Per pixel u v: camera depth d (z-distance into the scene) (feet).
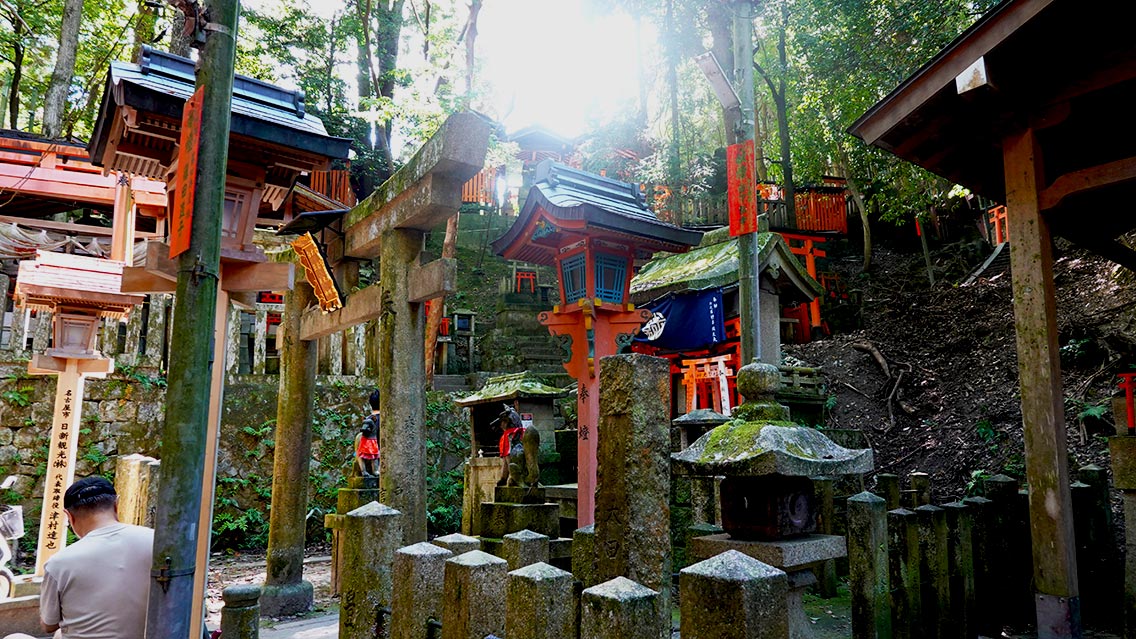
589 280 21.62
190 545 9.09
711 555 11.80
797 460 10.53
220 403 13.87
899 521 14.73
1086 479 20.77
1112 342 37.27
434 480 41.06
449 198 18.11
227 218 14.93
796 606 11.28
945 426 39.32
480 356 62.28
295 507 23.57
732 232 23.21
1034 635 17.76
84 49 57.98
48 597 10.53
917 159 19.39
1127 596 17.21
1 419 32.12
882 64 44.14
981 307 49.75
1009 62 15.81
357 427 39.75
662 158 65.62
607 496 11.05
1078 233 18.95
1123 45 14.96
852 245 73.82
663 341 34.14
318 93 69.21
